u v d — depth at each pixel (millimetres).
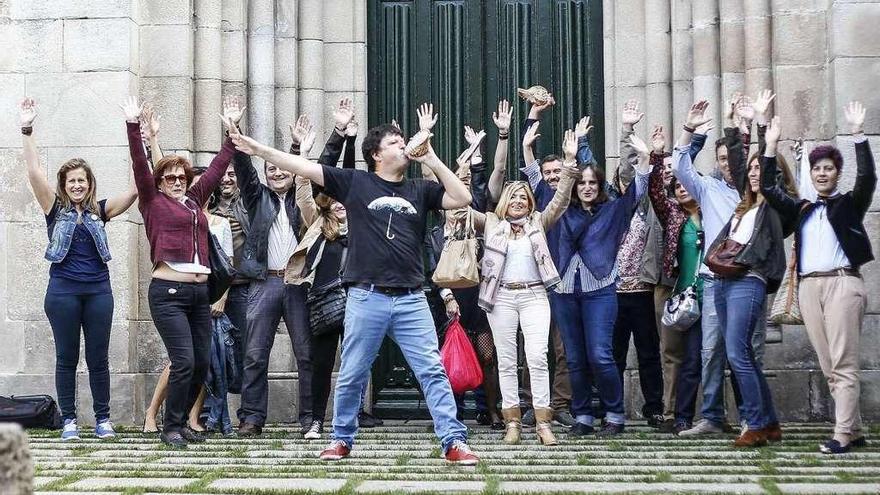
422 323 6715
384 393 10734
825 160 7531
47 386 9875
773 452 7359
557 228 8625
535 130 9125
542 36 11094
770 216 7715
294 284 8727
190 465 6820
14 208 10031
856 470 6438
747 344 7723
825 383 9727
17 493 3168
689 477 6125
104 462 7016
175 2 10352
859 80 9703
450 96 11109
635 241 9227
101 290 8523
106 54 10094
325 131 10984
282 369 10289
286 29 10789
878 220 9609
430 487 5777
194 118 10438
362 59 11023
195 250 8164
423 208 6781
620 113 10750
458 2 11164
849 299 7402
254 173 8891
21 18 10172
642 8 10758
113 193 9984
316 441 8320
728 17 10242
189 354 8109
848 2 9750
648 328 9273
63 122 10070
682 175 8164
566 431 8969
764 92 7953
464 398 10547
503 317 8148
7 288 9984
